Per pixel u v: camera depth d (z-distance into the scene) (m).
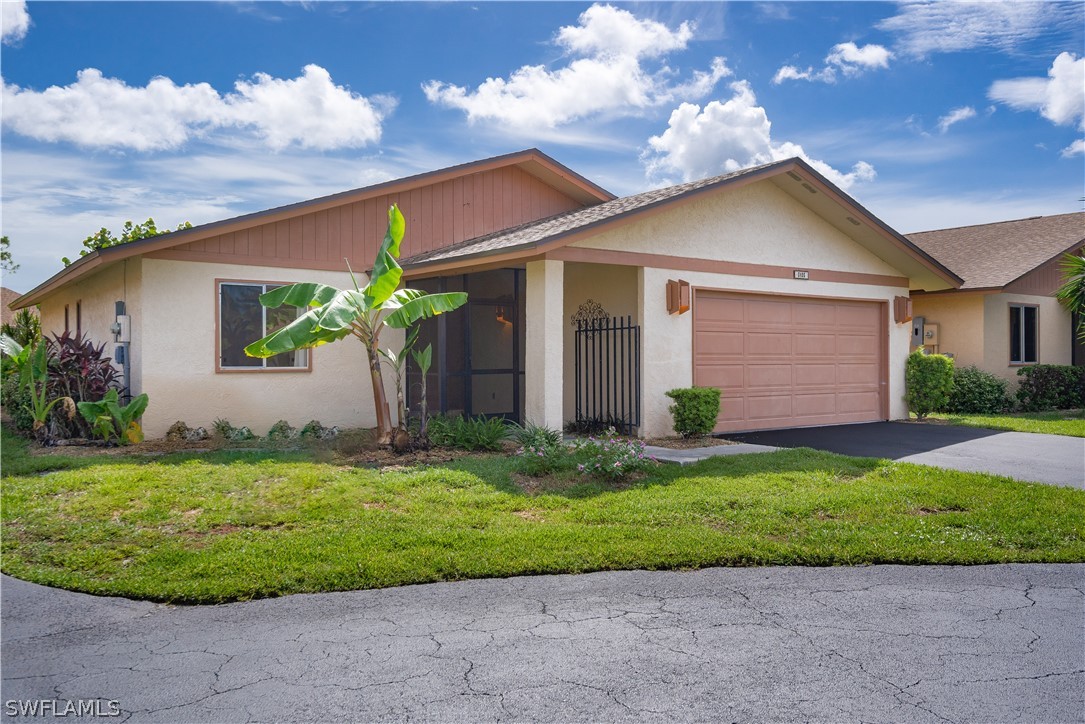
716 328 13.34
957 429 14.31
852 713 3.56
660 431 12.42
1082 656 4.25
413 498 7.87
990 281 18.64
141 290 11.84
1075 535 6.73
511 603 5.15
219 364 12.37
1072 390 19.97
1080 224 21.44
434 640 4.48
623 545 6.30
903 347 16.14
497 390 14.55
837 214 14.37
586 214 13.95
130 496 7.63
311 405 13.23
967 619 4.84
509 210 15.95
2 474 9.00
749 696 3.74
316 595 5.34
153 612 5.03
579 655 4.25
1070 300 19.28
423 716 3.55
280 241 12.95
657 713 3.57
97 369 12.19
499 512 7.44
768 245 13.94
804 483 8.62
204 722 3.51
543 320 11.20
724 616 4.89
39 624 4.82
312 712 3.60
